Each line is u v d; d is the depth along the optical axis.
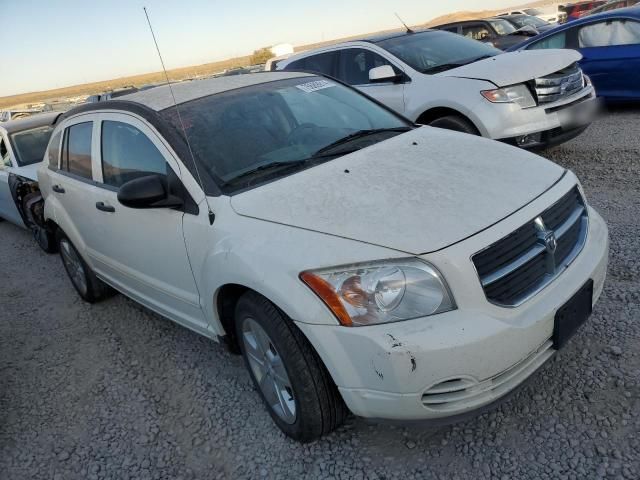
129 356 4.03
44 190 5.07
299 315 2.34
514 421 2.68
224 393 3.36
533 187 2.68
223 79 3.96
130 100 3.73
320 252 2.37
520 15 17.41
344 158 3.12
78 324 4.75
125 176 3.60
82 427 3.30
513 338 2.25
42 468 3.00
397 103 6.68
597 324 3.25
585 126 6.23
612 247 4.12
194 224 2.96
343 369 2.30
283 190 2.82
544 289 2.44
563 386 2.83
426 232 2.33
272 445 2.85
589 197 5.24
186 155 3.10
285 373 2.60
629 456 2.37
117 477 2.84
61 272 6.20
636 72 8.01
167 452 2.96
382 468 2.56
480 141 3.30
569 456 2.43
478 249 2.29
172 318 3.65
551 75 5.87
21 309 5.34
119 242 3.80
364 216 2.47
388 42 7.24
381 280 2.23
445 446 2.62
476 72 6.10
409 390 2.20
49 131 7.68
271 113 3.51
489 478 2.40
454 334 2.17
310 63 7.95
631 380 2.77
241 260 2.57
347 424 2.87
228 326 3.08
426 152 3.09
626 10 8.31
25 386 3.88
